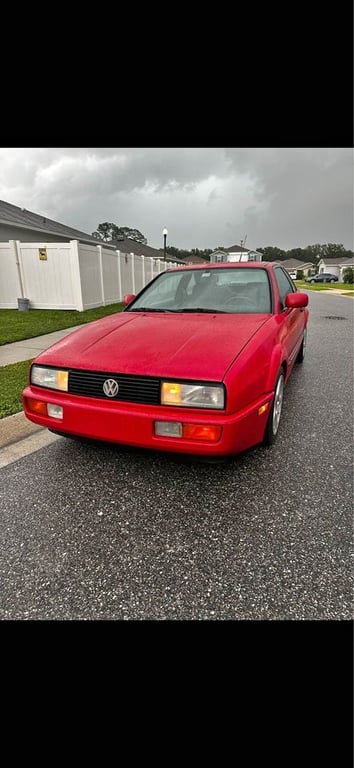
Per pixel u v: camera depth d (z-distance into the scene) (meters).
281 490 2.31
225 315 2.86
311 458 2.72
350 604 1.51
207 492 2.29
